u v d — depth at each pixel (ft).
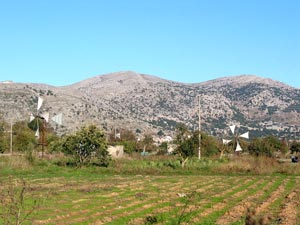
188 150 210.38
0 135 273.33
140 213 82.17
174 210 85.76
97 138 192.75
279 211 87.04
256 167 191.01
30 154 190.90
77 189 116.78
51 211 83.05
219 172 186.60
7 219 47.47
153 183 138.62
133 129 549.13
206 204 94.32
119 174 176.24
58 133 418.10
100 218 77.10
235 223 73.36
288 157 304.30
